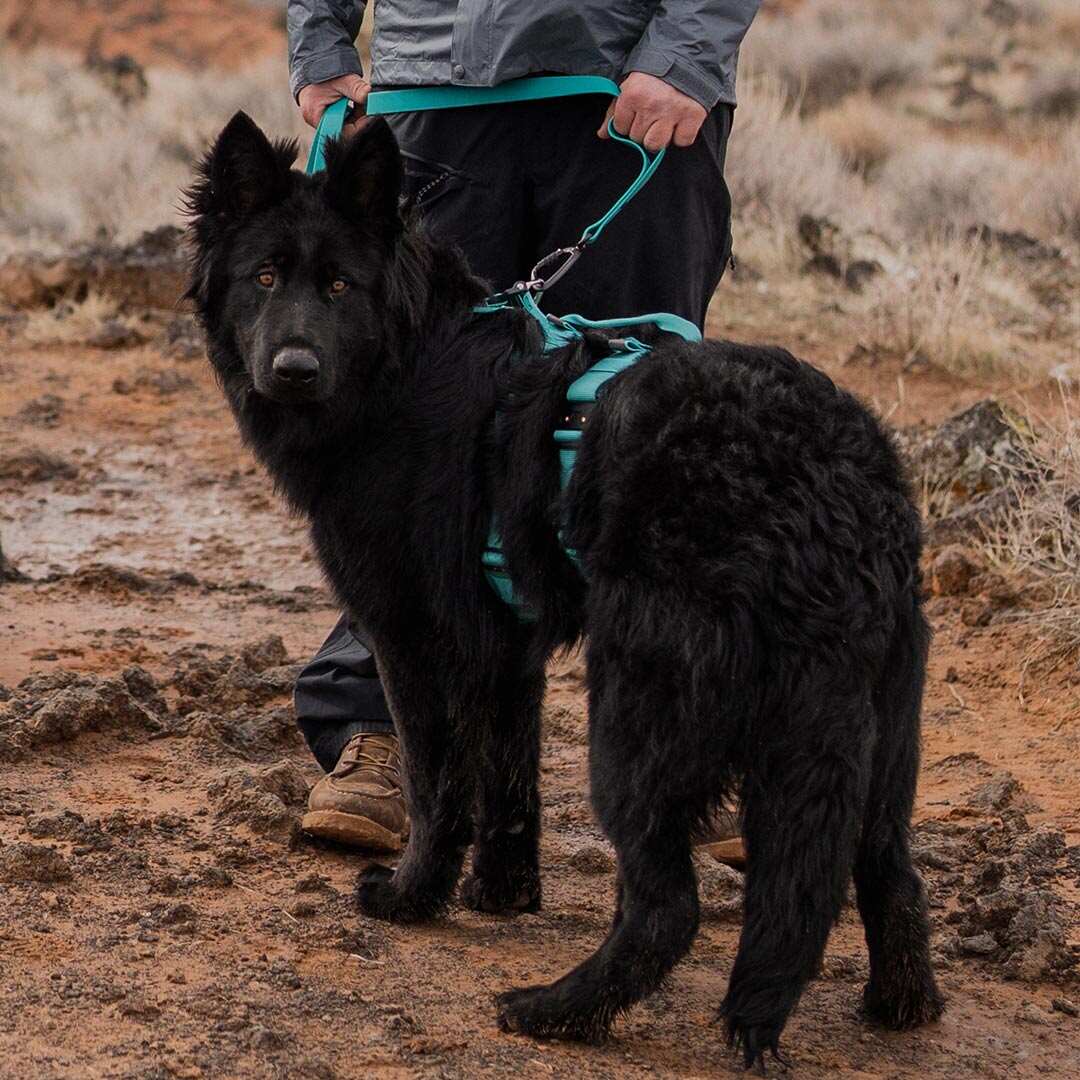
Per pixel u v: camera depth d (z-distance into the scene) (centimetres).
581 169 614
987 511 1051
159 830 630
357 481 543
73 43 5541
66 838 612
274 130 2864
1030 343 1645
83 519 1245
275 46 5494
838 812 441
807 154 2344
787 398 468
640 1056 468
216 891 574
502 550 515
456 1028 476
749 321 1748
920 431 1259
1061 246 2156
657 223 618
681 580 452
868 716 450
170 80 3969
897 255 2028
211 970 500
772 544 446
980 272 1858
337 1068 441
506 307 561
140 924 531
